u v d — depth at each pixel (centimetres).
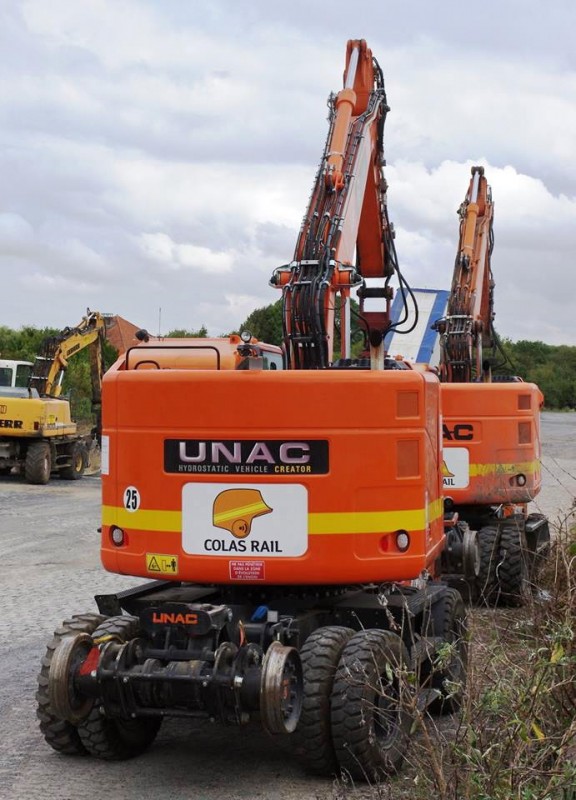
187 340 920
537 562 1026
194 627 561
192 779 585
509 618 791
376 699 573
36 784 578
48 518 1747
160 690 556
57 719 600
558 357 7438
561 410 6800
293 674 555
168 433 600
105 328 2720
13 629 948
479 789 440
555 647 491
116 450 617
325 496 584
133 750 621
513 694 498
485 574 1033
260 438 587
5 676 798
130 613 644
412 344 1944
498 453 1071
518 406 1075
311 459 585
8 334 4378
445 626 695
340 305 780
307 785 573
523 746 468
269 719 531
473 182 1469
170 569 599
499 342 1524
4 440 2397
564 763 458
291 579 586
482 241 1452
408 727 602
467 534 955
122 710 561
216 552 592
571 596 589
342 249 786
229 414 590
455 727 643
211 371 596
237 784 576
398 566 588
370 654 568
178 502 598
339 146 841
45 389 2594
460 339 1319
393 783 566
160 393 602
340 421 586
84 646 583
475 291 1405
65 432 2470
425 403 601
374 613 631
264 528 587
